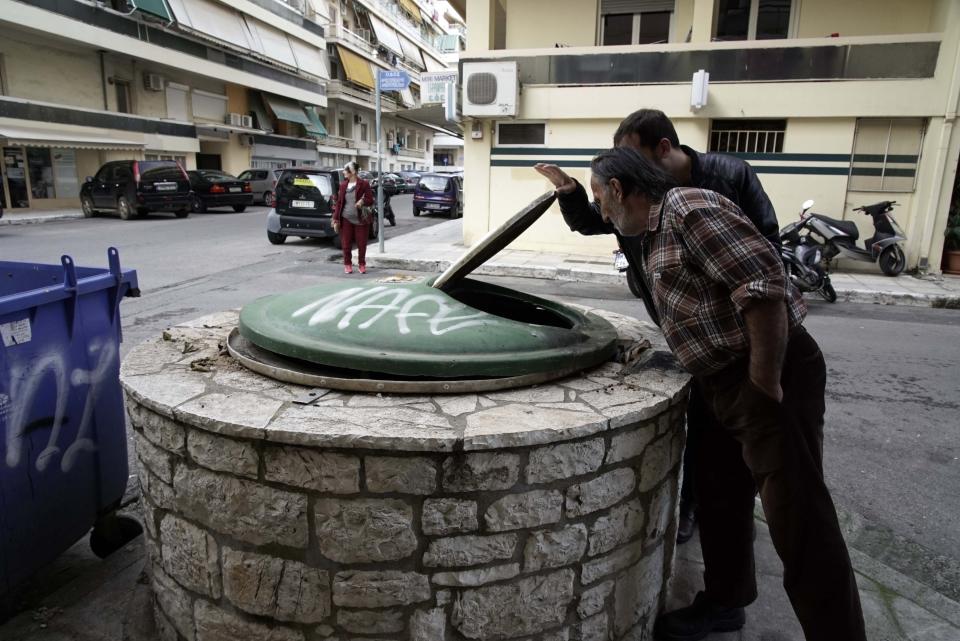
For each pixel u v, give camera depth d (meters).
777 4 11.39
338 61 39.31
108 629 2.39
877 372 5.82
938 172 10.27
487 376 2.17
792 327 1.94
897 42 9.98
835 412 4.84
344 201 10.12
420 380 2.13
